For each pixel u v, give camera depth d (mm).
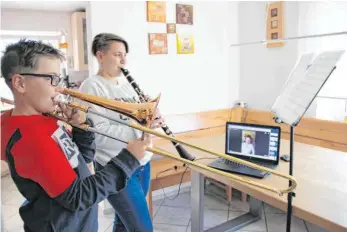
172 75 2908
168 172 2447
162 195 3004
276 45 2916
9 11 3982
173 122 2916
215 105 3270
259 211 2475
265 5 3000
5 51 844
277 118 1230
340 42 2438
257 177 1470
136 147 938
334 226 1037
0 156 859
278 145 1664
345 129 2350
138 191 1510
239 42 3344
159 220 2533
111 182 879
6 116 872
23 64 814
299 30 2719
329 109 2590
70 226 877
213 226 2432
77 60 3980
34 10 4078
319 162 1705
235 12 3277
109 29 2502
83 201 822
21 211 901
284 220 2500
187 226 2432
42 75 838
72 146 912
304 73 1217
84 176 926
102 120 1445
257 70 3193
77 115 1031
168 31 2820
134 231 1514
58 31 4277
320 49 2570
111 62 1605
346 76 2426
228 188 2844
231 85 3369
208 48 3123
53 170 786
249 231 2332
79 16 3865
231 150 1814
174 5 2832
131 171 918
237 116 3318
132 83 1703
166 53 2830
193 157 1736
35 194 860
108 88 1590
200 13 3016
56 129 875
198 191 1918
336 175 1493
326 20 2504
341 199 1220
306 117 2668
